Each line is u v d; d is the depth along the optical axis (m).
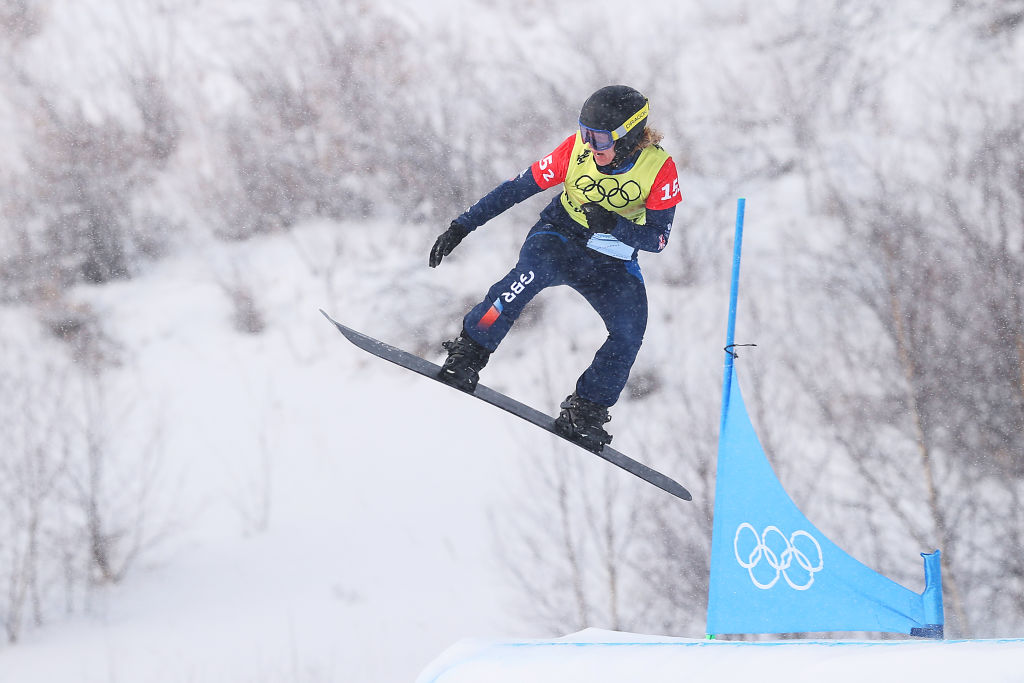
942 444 53.69
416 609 51.16
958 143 69.19
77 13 92.56
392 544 56.31
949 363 55.28
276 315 74.75
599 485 55.66
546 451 58.94
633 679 11.76
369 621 50.47
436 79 83.50
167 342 73.00
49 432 57.34
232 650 48.69
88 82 87.38
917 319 56.97
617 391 18.44
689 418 56.50
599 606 49.56
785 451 53.88
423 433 64.38
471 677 12.85
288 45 86.88
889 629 19.84
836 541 50.78
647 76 83.00
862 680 10.67
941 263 59.25
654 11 88.38
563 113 80.25
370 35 85.44
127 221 81.00
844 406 56.31
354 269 76.44
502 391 65.75
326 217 80.81
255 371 70.50
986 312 56.62
